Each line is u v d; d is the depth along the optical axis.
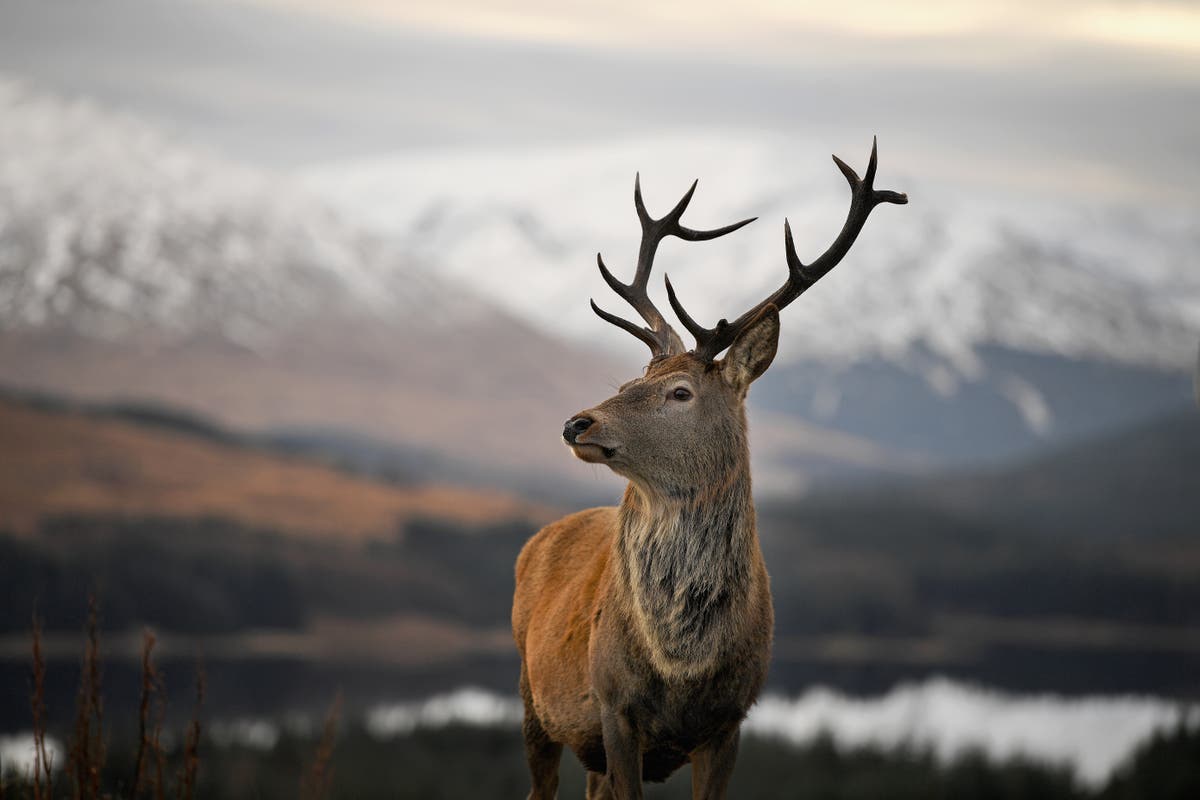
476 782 66.50
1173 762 64.44
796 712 119.94
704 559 21.42
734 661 21.45
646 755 22.41
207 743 68.56
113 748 49.91
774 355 22.41
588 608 23.36
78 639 190.50
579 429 21.34
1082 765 78.12
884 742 76.19
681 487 21.64
